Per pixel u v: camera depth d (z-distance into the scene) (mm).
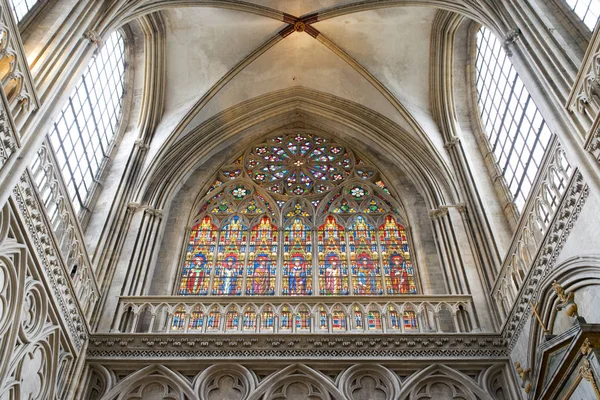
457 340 16984
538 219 15609
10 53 12055
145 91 24297
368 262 21766
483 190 20875
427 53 24797
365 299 18375
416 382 16125
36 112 12945
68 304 15547
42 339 14070
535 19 14883
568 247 13375
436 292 20094
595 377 9367
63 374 15586
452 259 19984
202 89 25266
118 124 23469
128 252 19906
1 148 11547
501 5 16250
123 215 20812
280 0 23750
